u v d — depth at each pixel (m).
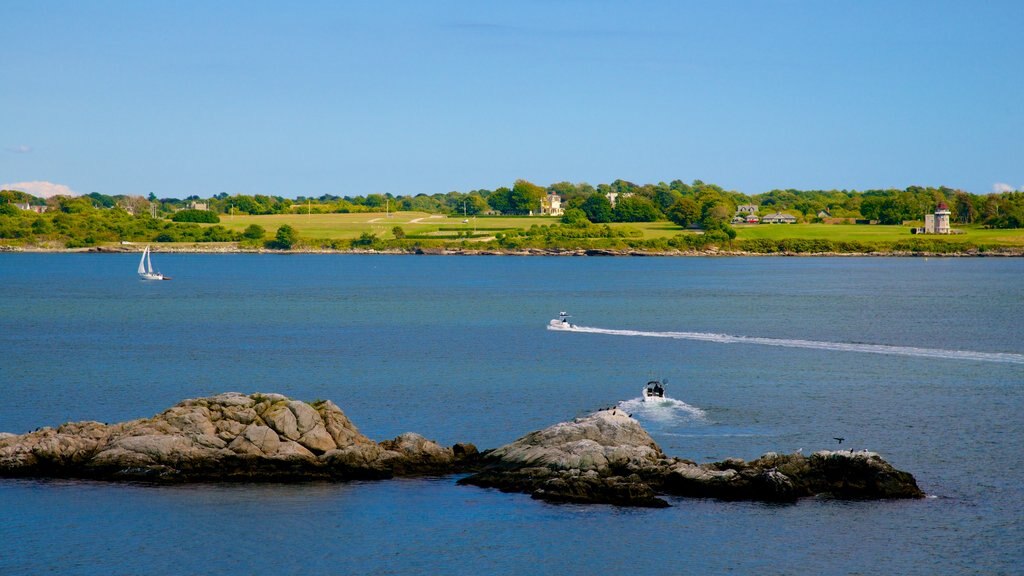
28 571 73.81
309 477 91.38
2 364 159.50
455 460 95.69
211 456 92.19
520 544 78.12
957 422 114.44
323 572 74.19
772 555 76.00
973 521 81.88
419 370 152.75
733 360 163.88
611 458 90.62
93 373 150.00
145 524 81.75
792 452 101.31
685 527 80.81
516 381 142.50
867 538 78.69
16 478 91.06
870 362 160.75
